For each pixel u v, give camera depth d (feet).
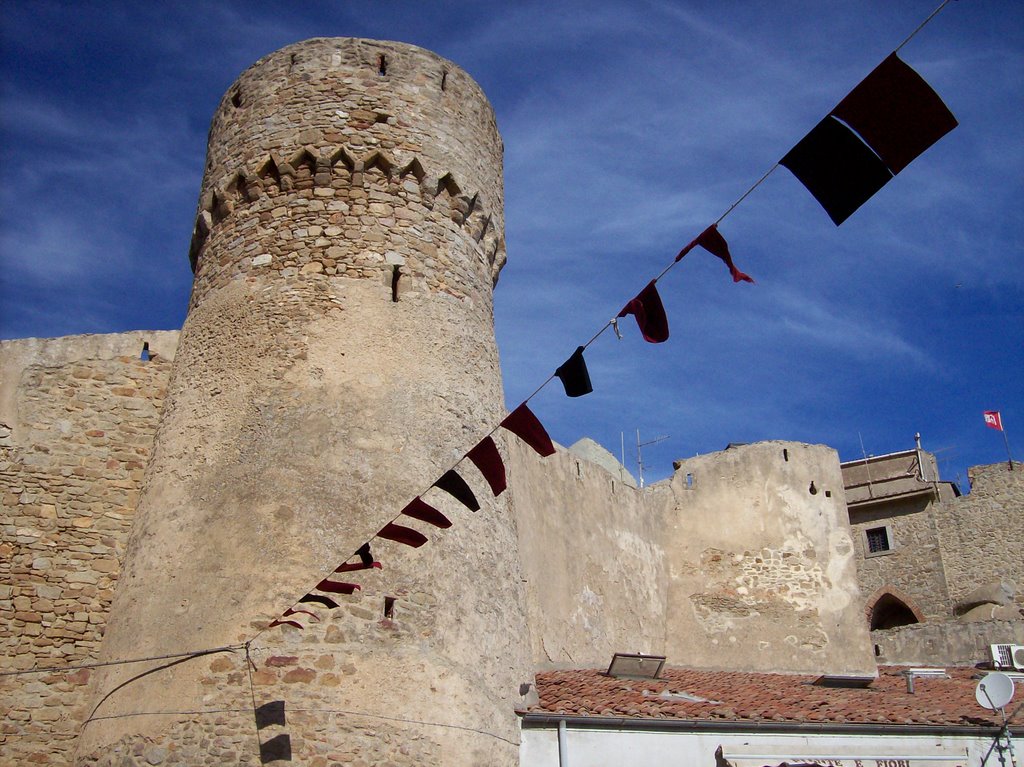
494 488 34.86
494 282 55.01
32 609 46.93
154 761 37.55
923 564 117.50
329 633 39.50
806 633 79.10
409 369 46.37
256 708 37.81
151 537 43.52
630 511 77.46
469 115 55.06
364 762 37.63
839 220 28.17
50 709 45.14
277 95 52.49
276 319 46.70
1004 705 52.95
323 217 49.03
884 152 27.09
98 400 51.60
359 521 42.01
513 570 47.11
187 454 44.93
